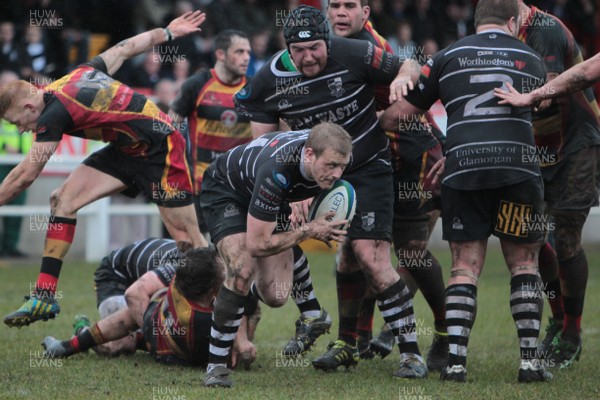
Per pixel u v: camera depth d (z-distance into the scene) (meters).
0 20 40.50
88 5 42.34
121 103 19.72
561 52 19.72
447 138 17.52
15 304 27.36
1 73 38.59
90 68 19.98
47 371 18.25
